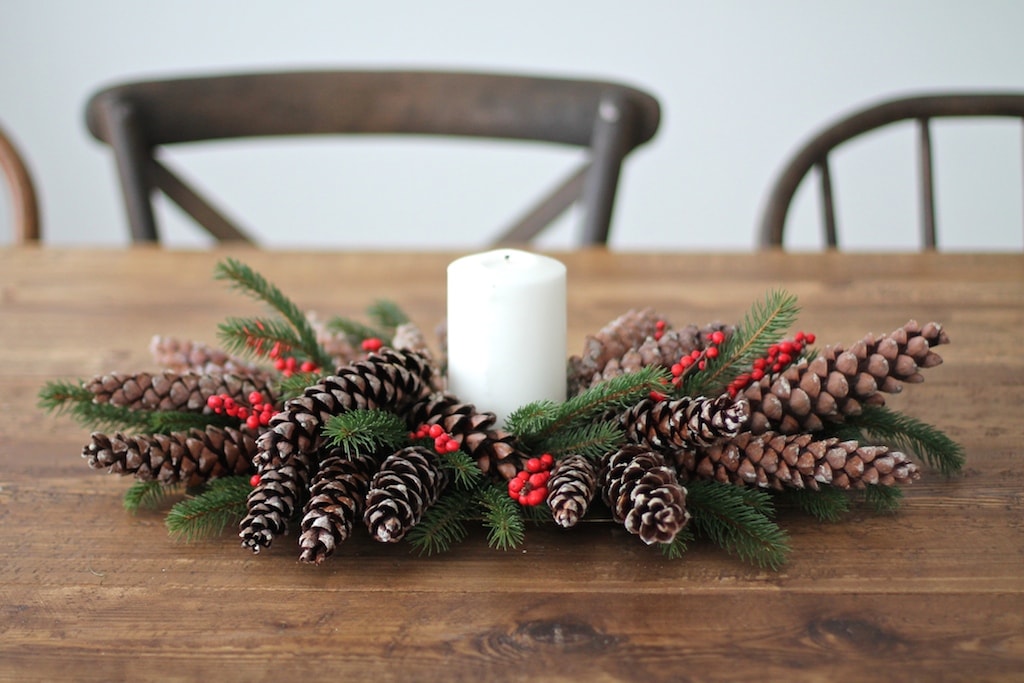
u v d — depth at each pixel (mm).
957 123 3133
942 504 938
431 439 906
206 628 820
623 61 3105
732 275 1442
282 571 872
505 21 3086
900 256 1496
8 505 958
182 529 889
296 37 3121
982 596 837
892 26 3020
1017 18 2986
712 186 3227
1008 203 3189
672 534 808
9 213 3322
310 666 790
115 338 1276
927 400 1110
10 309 1358
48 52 3150
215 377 955
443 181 3279
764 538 865
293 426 862
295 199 3305
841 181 3230
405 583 857
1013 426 1058
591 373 986
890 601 833
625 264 1482
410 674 783
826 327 1282
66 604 844
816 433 958
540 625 817
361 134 1815
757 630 811
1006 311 1318
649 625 816
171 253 1537
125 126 1710
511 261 947
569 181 1748
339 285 1425
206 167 3271
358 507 859
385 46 3121
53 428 1077
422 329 1287
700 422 854
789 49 3066
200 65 3152
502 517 863
